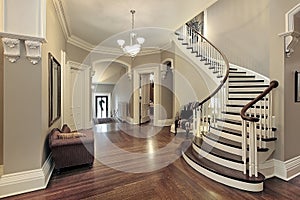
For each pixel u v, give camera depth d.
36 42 2.57
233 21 6.41
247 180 2.62
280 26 3.13
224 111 4.35
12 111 2.52
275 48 3.21
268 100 3.16
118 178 3.01
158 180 2.95
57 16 3.97
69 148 3.21
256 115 3.49
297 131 3.30
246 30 5.96
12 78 2.51
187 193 2.56
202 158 3.51
